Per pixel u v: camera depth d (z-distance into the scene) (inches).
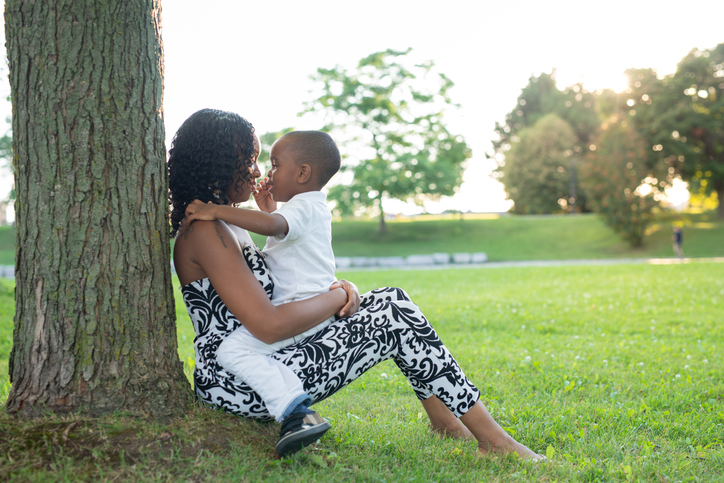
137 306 87.0
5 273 916.0
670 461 101.6
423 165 1378.0
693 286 477.1
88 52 83.7
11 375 87.2
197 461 79.7
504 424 123.7
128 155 86.2
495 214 2054.6
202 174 90.4
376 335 91.8
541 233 1389.0
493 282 582.9
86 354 83.8
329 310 89.3
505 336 257.3
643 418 126.7
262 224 83.6
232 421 90.4
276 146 97.0
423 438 107.3
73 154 83.2
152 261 88.9
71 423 80.3
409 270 833.5
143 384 86.3
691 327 277.9
